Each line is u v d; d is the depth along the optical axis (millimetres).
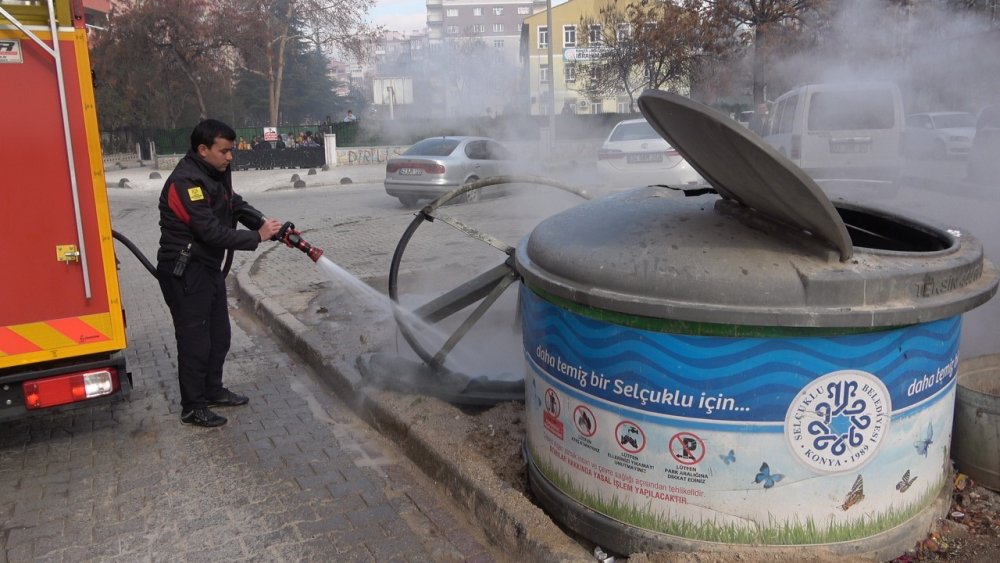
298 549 3047
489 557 2959
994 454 2926
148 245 11039
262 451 3998
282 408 4609
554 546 2711
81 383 3691
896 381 2355
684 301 2324
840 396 2311
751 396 2320
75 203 3547
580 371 2637
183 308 4148
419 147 14672
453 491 3365
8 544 3150
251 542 3107
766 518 2408
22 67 3389
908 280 2273
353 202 16531
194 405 4309
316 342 5441
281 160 28141
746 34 18234
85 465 3885
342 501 3434
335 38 36656
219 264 4262
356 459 3875
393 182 14273
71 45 3467
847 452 2365
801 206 2213
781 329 2254
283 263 8820
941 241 2867
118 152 37188
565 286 2580
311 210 15133
